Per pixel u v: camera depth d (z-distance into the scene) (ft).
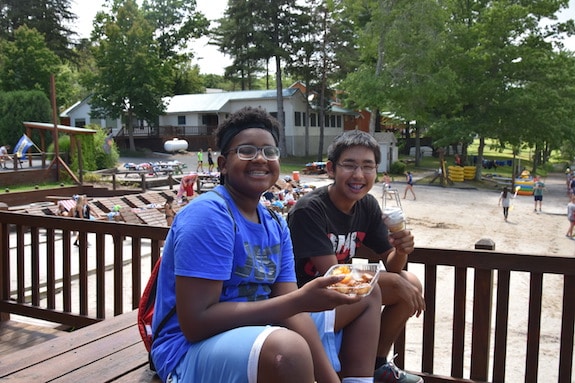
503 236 53.67
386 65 108.68
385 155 124.47
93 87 143.84
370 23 106.73
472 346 10.09
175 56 186.50
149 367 8.54
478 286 9.95
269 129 6.83
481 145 113.50
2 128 117.91
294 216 8.46
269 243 6.75
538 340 9.61
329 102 150.00
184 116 154.10
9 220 15.42
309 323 6.65
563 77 106.93
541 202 79.10
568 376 9.47
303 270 8.56
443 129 106.11
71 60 184.03
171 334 6.45
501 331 9.86
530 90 106.63
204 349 5.74
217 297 5.90
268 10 127.54
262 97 149.28
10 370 8.52
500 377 9.92
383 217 8.66
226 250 5.98
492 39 109.19
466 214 68.64
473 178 116.88
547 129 105.50
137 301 13.64
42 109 120.37
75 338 10.08
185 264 5.82
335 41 135.64
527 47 106.01
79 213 41.52
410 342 21.29
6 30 168.45
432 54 102.68
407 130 196.34
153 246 13.41
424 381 10.27
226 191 6.68
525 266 9.47
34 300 15.26
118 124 156.04
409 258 10.37
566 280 9.35
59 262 31.48
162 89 144.77
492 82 105.29
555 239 52.60
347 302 5.95
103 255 14.12
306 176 108.47
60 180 76.69
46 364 8.77
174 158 134.62
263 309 5.91
